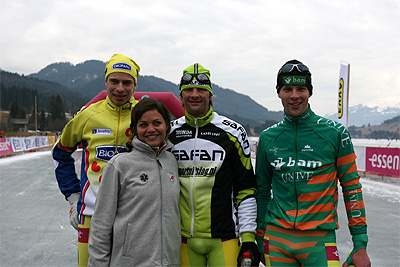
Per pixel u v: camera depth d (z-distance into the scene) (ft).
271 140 6.45
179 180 6.28
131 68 6.77
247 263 5.74
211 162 6.21
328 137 5.97
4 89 363.76
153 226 5.50
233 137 6.37
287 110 6.16
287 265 6.07
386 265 10.25
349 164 5.98
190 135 6.43
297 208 5.98
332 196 5.92
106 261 5.46
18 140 61.46
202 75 6.22
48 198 20.67
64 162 7.18
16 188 24.39
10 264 10.25
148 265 5.41
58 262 10.42
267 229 6.39
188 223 6.18
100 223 5.46
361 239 5.79
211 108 6.66
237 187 6.45
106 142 6.63
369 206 18.51
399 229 14.15
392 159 26.50
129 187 5.53
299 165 5.99
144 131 5.68
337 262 5.71
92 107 6.94
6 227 14.35
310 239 5.88
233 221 6.27
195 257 6.26
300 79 5.99
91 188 6.50
